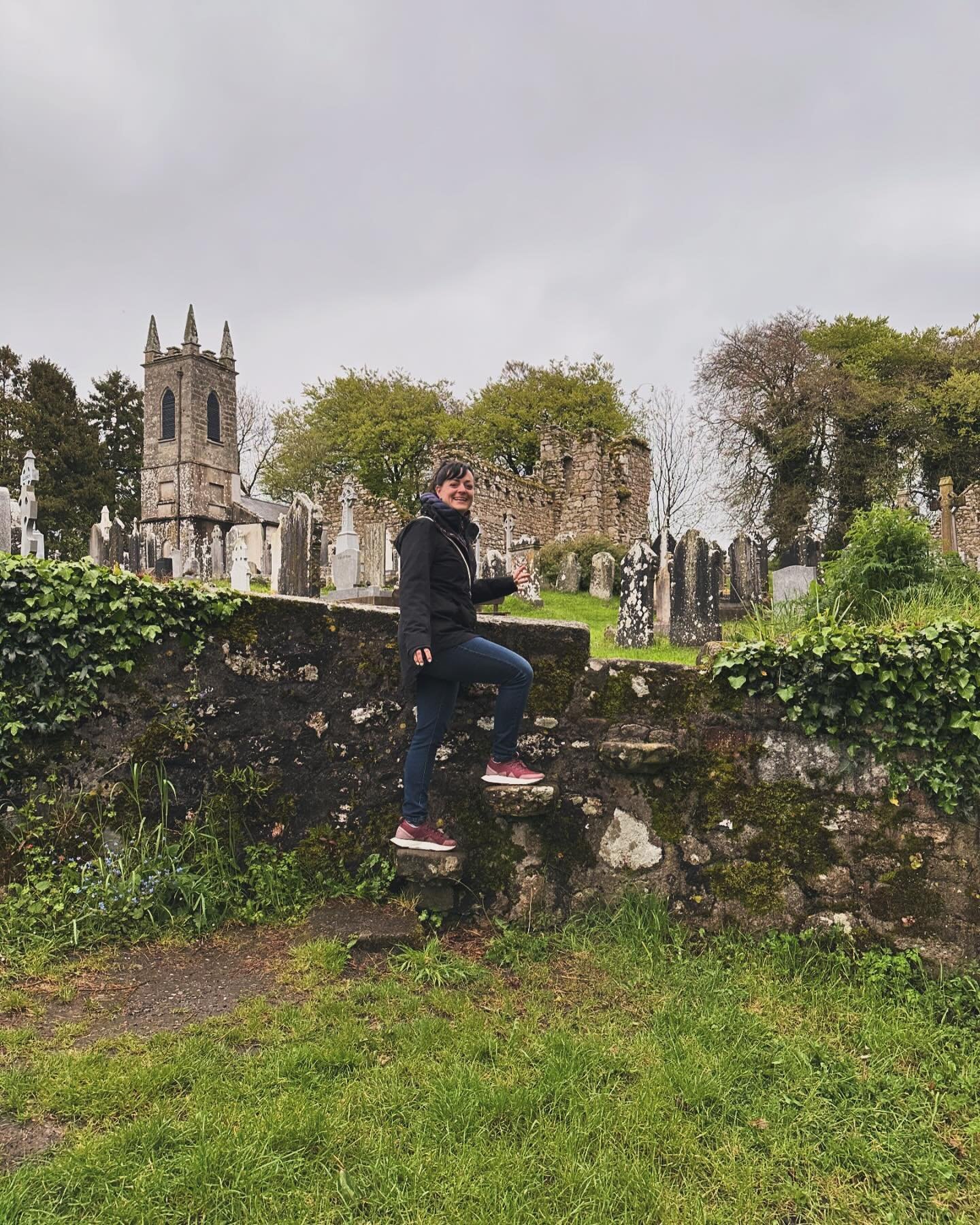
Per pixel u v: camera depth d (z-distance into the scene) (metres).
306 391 45.75
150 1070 2.45
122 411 48.41
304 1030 2.74
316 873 3.81
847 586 6.08
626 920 3.75
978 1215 2.28
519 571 3.96
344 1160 2.21
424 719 3.52
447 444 28.02
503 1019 2.98
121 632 3.64
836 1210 2.25
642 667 4.04
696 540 11.38
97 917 3.29
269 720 3.89
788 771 3.79
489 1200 2.13
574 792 3.95
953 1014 3.28
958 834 3.55
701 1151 2.41
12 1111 2.26
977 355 35.19
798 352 33.50
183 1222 1.97
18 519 16.27
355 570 13.19
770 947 3.61
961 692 3.52
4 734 3.45
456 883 3.71
